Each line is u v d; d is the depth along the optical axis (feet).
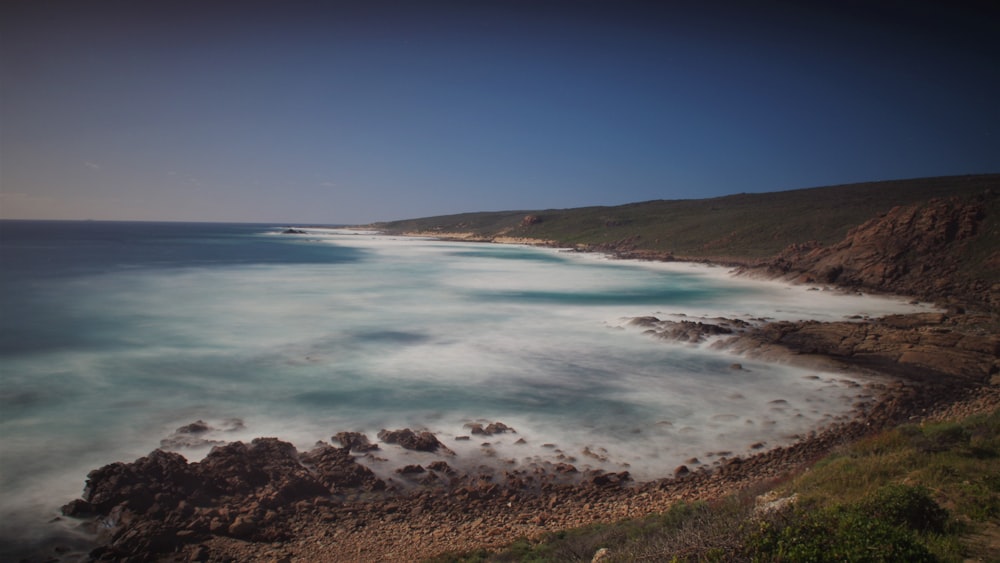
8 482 39.42
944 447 34.94
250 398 58.75
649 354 79.87
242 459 42.47
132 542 32.12
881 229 169.27
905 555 19.01
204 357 75.10
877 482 29.86
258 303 123.75
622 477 42.63
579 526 34.76
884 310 120.47
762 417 54.95
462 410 56.75
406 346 83.71
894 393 60.54
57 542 32.76
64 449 45.14
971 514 24.35
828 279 157.58
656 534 26.91
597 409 57.31
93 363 71.15
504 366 73.15
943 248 152.25
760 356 76.38
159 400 57.47
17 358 73.36
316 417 54.03
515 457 46.29
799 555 19.17
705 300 136.36
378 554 32.19
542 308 122.42
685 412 56.49
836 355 74.59
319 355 77.25
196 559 31.40
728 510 29.68
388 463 44.62
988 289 126.62
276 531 34.35
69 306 115.96
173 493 37.70
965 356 71.20
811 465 39.37
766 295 145.18
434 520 36.47
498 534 34.30
